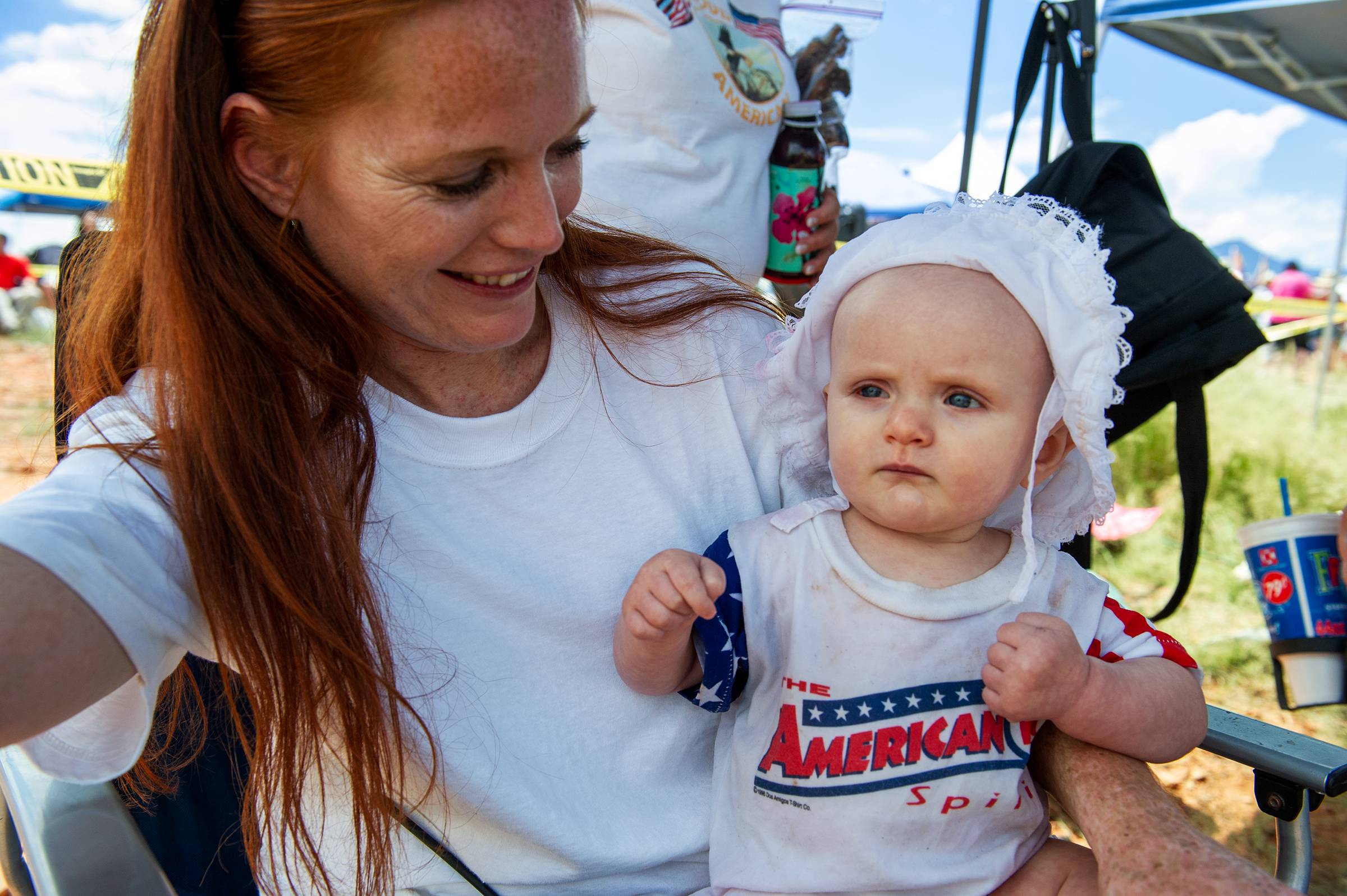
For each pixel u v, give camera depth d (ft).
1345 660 7.14
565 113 2.71
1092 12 7.06
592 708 3.54
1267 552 7.41
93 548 2.52
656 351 3.92
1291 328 29.78
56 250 29.63
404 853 3.52
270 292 2.90
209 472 2.78
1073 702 3.19
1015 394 3.28
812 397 3.93
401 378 3.40
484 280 2.99
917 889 3.28
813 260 6.72
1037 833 3.48
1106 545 15.20
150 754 4.03
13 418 20.53
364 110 2.58
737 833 3.51
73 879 3.48
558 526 3.54
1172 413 18.75
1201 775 10.38
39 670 2.33
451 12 2.47
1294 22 13.35
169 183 2.72
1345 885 8.71
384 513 3.27
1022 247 3.34
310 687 3.00
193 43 2.65
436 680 3.29
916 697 3.33
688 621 3.33
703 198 6.01
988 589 3.44
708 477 3.92
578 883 3.51
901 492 3.33
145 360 3.07
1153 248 6.26
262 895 3.72
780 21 7.07
